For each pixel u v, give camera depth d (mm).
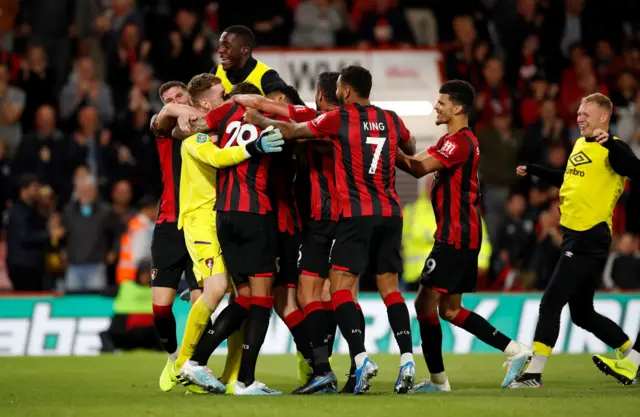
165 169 23531
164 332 23641
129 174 46531
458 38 51562
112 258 42312
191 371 21188
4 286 42906
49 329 38094
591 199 23953
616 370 23984
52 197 43375
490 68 49938
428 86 48250
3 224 45094
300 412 17078
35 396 21906
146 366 31719
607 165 23859
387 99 47969
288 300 23000
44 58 49406
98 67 50469
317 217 22469
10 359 34906
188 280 23688
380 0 52406
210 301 21781
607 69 53531
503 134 48031
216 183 22000
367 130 21156
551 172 25328
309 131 21141
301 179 23000
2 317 38031
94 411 17594
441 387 22906
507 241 43875
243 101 21969
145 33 50000
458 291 22719
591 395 20375
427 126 47906
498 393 21297
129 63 49281
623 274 42000
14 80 49156
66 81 50312
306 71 47812
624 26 55406
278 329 37906
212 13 53281
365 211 21000
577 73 52344
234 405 18141
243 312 21719
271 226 21688
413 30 54812
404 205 47219
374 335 37812
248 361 21453
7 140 48562
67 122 47625
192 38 50406
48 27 51781
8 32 51719
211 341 21344
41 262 42031
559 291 24047
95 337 38188
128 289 38500
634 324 37969
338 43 52062
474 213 22766
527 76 52656
